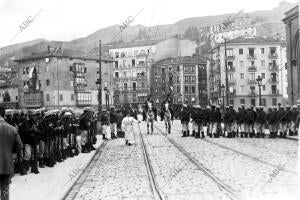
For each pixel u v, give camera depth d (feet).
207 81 340.59
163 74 354.13
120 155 57.72
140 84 368.07
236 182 33.65
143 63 366.84
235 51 271.08
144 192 31.37
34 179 38.22
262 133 83.25
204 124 85.92
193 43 348.38
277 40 269.64
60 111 65.05
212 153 55.67
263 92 270.05
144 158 52.95
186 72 342.03
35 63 258.16
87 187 34.58
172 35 359.66
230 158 49.67
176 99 341.41
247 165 43.19
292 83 140.15
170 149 62.95
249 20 291.79
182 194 29.73
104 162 50.80
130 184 35.06
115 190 32.68
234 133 84.64
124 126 73.31
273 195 27.99
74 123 59.21
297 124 80.69
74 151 61.72
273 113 81.41
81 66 260.62
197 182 34.53
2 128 25.50
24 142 41.09
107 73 281.33
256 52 270.87
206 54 340.59
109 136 96.99
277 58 269.85
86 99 262.26
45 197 29.89
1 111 26.27
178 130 112.47
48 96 249.75
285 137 81.05
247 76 270.46
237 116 84.84
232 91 268.41
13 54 306.14
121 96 375.25
